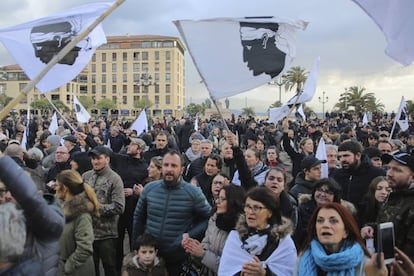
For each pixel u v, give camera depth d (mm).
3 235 2346
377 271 2443
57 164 6844
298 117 22406
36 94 75688
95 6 5473
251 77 5383
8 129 19922
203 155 7500
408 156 3477
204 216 4617
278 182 4449
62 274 4078
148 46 105312
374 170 5379
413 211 3301
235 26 5402
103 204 5375
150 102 96750
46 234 2615
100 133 14445
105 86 106250
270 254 3242
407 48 3439
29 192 2488
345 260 2617
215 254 4043
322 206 2865
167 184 4605
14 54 5352
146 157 8125
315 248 2785
